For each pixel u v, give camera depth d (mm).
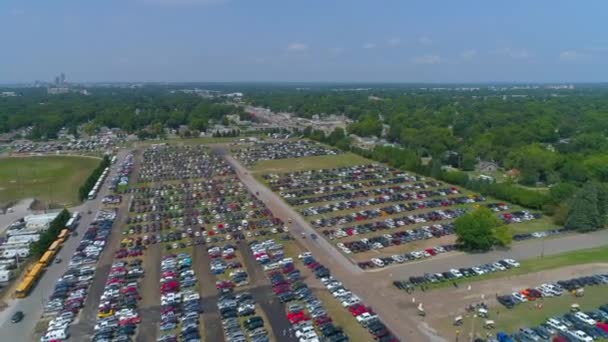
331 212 168500
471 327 89438
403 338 86062
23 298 104500
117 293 104750
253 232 146500
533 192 171375
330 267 119500
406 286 106188
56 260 125750
